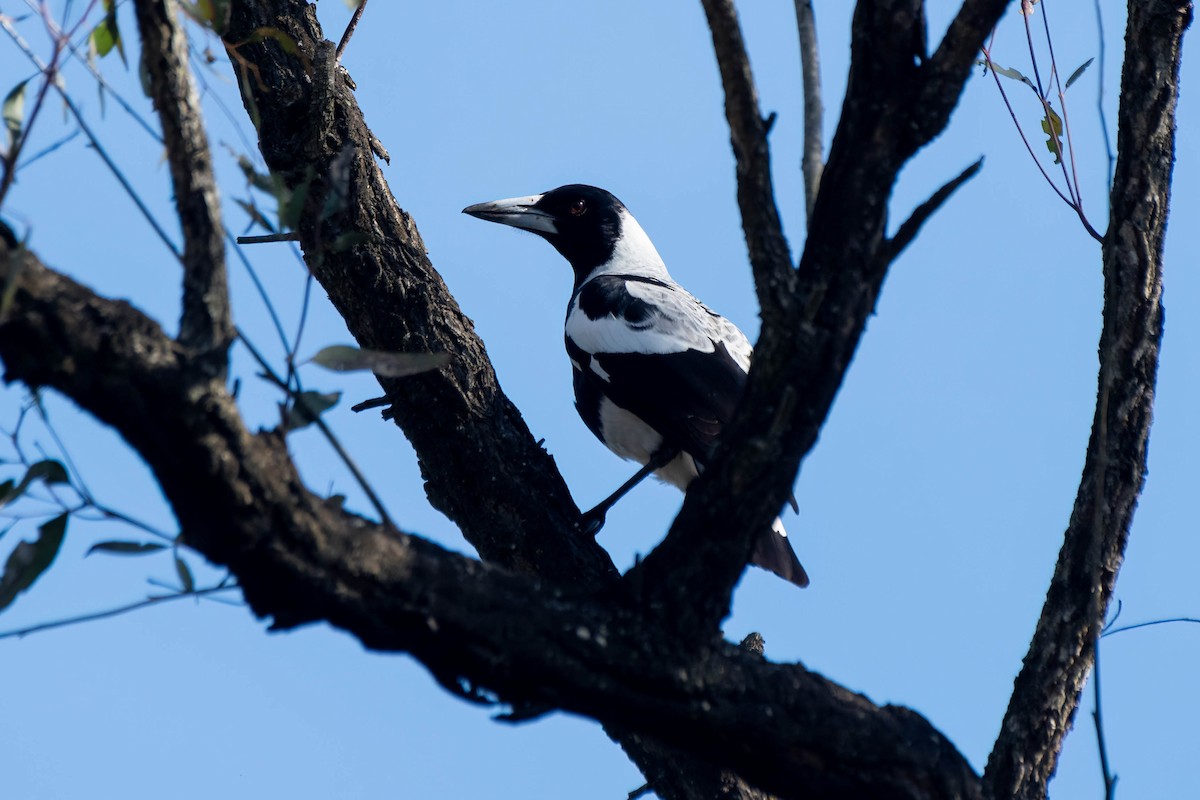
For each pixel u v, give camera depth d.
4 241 4.97
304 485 5.62
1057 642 8.34
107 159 5.38
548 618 6.21
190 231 5.26
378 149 10.34
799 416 6.16
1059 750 8.34
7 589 5.71
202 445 5.25
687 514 6.38
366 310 10.27
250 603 5.84
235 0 9.81
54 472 5.71
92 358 5.05
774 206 5.95
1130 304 8.35
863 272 6.14
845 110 6.24
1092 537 7.82
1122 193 8.42
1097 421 8.49
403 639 6.01
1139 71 8.41
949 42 6.14
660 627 6.38
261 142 9.98
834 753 6.75
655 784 9.91
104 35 6.09
